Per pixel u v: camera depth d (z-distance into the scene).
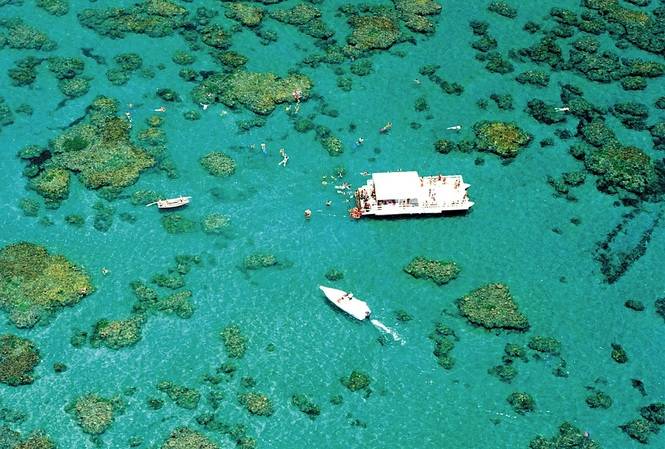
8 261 108.31
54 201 115.56
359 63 134.88
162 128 124.56
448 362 100.81
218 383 98.50
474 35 140.88
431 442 94.69
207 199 116.38
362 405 97.38
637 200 118.75
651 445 95.00
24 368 98.62
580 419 96.94
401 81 133.12
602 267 111.25
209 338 102.56
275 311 105.38
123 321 102.94
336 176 119.12
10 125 124.69
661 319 106.31
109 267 108.94
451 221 115.56
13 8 142.12
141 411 95.88
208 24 140.50
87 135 122.75
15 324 103.00
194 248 111.12
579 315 106.38
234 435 93.88
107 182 117.25
